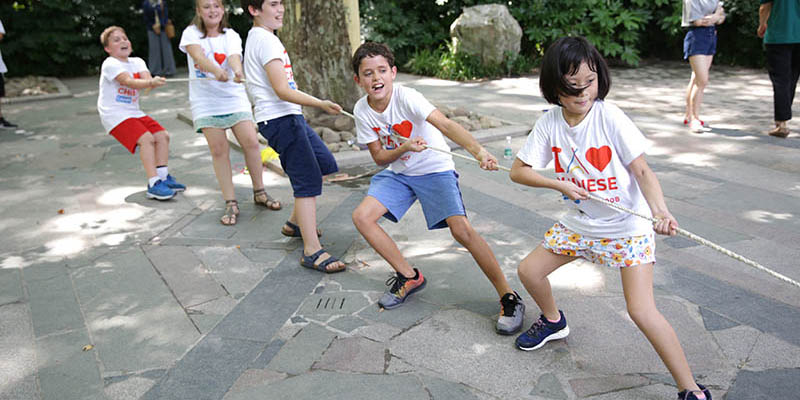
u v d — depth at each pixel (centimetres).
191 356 314
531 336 310
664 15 1365
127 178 627
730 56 1304
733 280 370
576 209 283
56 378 299
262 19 407
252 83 412
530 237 446
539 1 1345
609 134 257
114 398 283
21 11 1423
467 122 755
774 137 693
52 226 496
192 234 475
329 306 361
